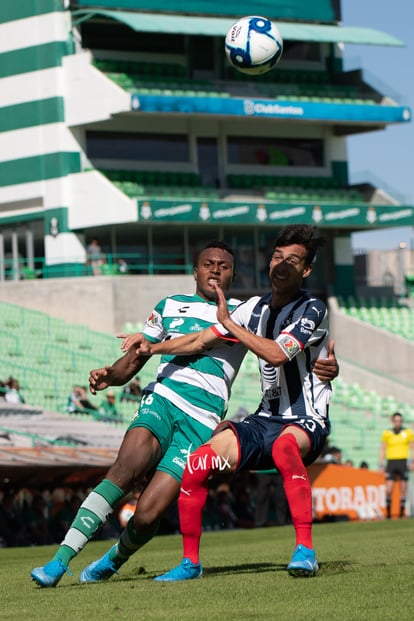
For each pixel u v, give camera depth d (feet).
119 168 151.64
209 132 157.38
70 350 120.16
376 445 122.42
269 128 161.68
